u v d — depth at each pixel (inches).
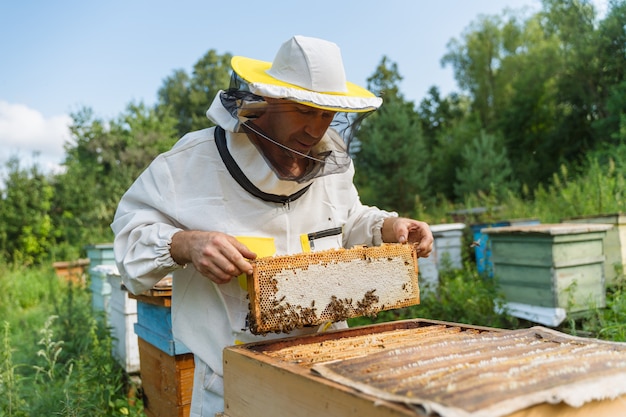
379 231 82.0
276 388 51.2
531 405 37.1
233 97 67.4
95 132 813.9
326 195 79.5
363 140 803.4
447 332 66.2
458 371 43.5
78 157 797.2
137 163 804.6
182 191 72.4
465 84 1397.6
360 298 66.6
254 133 67.9
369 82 1232.8
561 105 856.9
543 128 927.7
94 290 242.4
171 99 1700.3
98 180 767.7
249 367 56.2
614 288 215.9
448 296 240.5
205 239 61.6
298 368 49.6
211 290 73.0
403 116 758.5
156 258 66.1
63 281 407.5
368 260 67.8
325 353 56.4
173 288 77.2
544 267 189.0
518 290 201.3
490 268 271.0
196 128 1354.6
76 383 130.0
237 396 59.1
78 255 551.8
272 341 63.9
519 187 732.0
